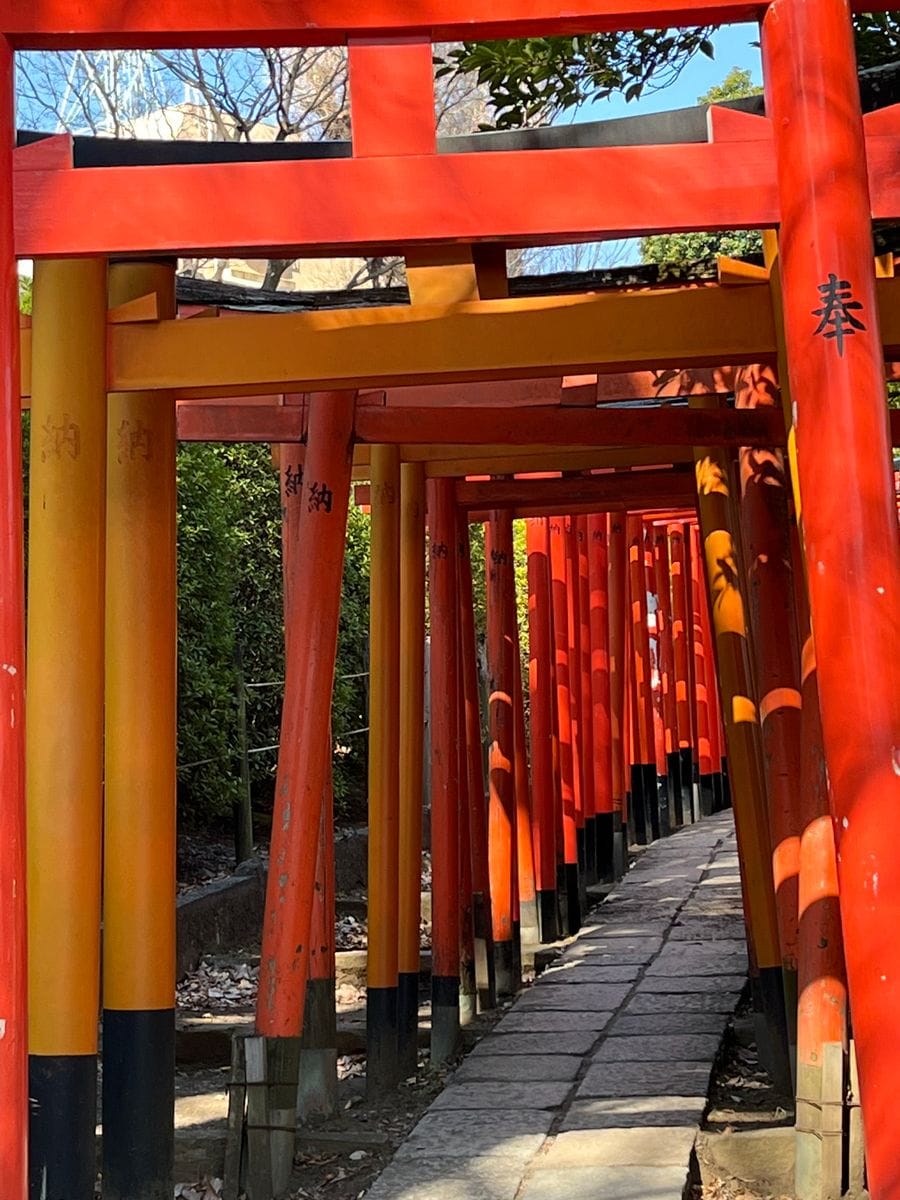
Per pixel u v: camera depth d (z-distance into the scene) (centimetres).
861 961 258
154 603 442
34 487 407
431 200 307
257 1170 463
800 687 565
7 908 271
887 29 502
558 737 1027
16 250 309
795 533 575
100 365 404
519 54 529
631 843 1400
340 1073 674
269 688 1180
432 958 707
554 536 1055
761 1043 594
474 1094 537
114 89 1268
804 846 461
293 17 294
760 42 293
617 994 715
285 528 621
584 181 308
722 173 308
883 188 325
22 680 280
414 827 679
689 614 1596
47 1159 392
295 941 481
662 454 701
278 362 390
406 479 722
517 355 378
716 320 376
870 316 274
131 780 435
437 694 732
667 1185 421
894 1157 251
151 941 432
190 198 309
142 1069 427
